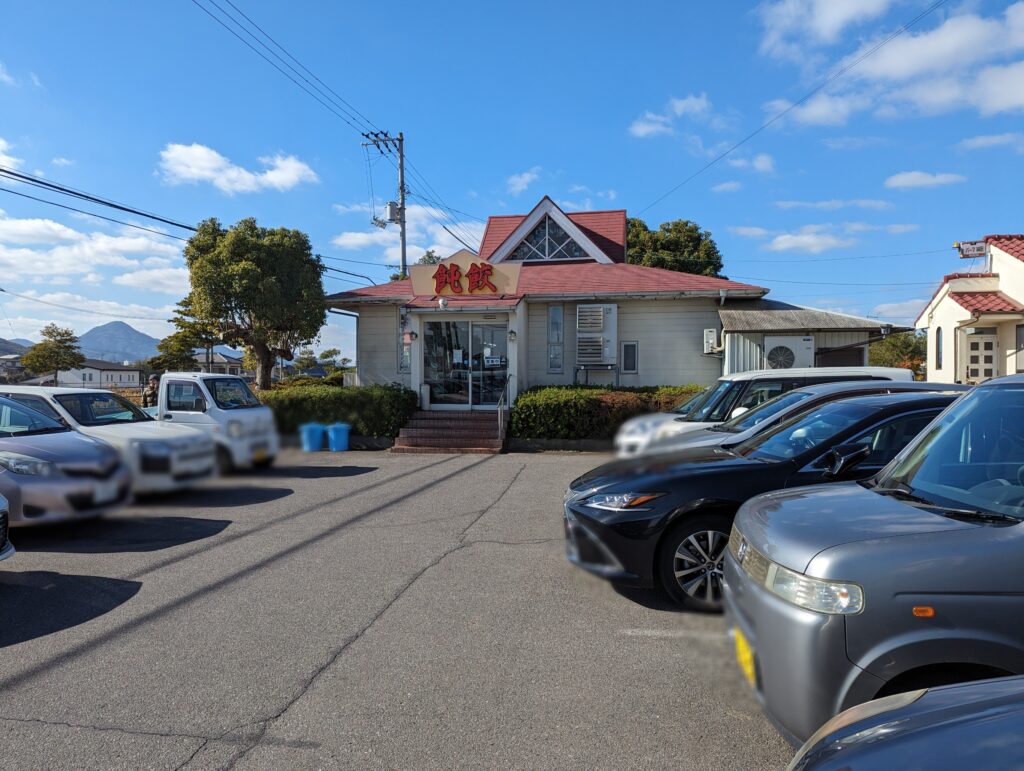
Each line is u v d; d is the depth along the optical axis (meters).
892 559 2.59
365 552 6.24
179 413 10.82
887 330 13.79
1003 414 3.42
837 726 2.05
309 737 3.12
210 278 21.77
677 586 4.68
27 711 3.37
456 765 2.90
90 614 4.70
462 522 7.43
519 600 4.95
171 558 6.07
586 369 16.31
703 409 9.47
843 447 4.70
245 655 4.01
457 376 15.97
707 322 15.95
